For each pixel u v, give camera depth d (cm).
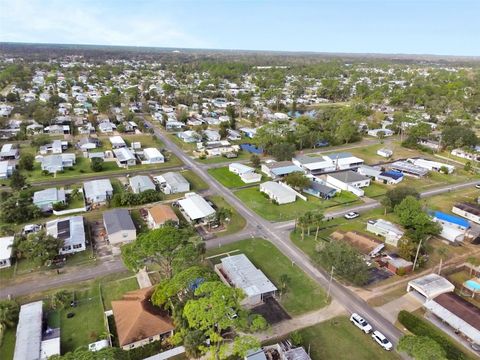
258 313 4619
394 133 14888
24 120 14175
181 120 15350
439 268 5500
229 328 4159
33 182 8675
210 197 8256
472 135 12169
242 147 12194
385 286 5244
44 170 9162
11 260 5597
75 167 9806
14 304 4431
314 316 4603
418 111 18562
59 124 13912
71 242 5869
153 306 4359
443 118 16950
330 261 5306
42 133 12725
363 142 13562
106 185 8212
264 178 9569
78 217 6750
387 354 4034
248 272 5259
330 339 4228
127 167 9962
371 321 4531
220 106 18925
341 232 6638
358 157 11675
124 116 15500
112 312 4522
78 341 4084
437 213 7312
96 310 4606
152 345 4019
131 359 3838
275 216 7425
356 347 4122
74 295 4869
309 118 15012
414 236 5956
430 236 6531
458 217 7500
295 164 10250
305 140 12375
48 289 4994
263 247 6228
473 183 9688
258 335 4247
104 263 5641
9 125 13288
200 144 11950
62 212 7150
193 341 3638
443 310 4475
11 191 8081
